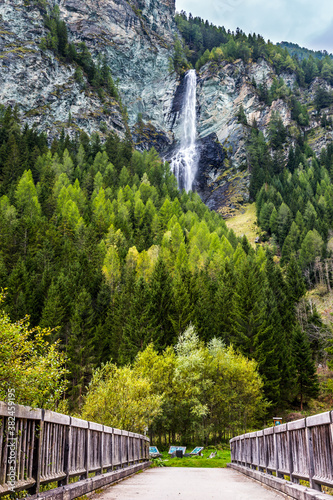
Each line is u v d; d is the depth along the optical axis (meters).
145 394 25.61
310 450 7.15
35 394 8.13
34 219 90.25
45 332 9.45
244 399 41.19
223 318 57.62
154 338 50.91
